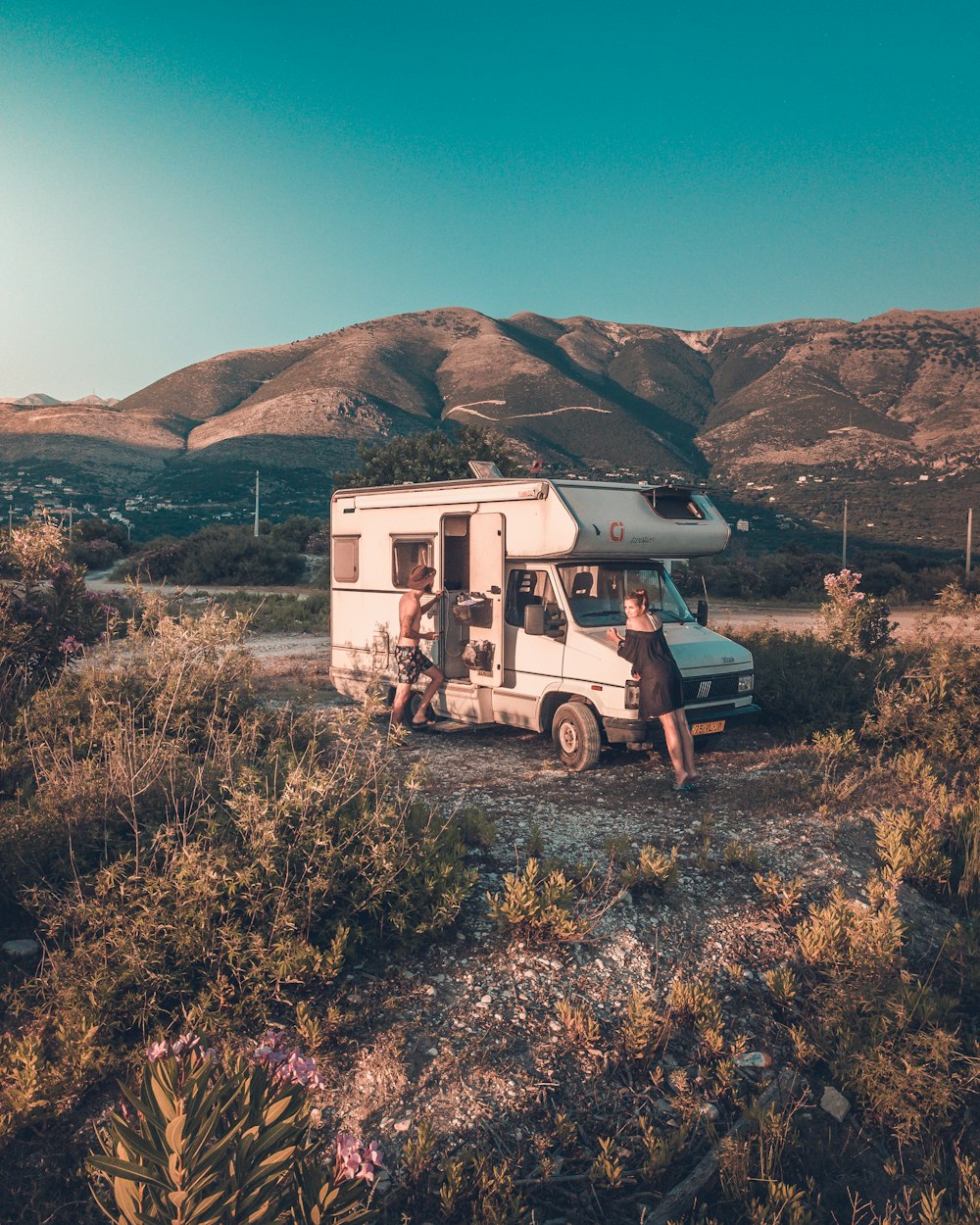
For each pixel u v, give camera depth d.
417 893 4.58
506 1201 3.22
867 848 6.27
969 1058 4.01
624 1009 4.31
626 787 7.26
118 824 4.85
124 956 3.82
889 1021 4.18
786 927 5.14
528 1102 3.71
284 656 15.21
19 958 4.05
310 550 41.38
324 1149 3.28
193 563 35.06
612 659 7.57
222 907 4.04
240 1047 3.71
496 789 7.18
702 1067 4.04
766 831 6.32
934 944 5.25
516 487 8.35
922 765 7.79
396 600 9.87
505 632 8.60
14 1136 3.22
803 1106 3.94
